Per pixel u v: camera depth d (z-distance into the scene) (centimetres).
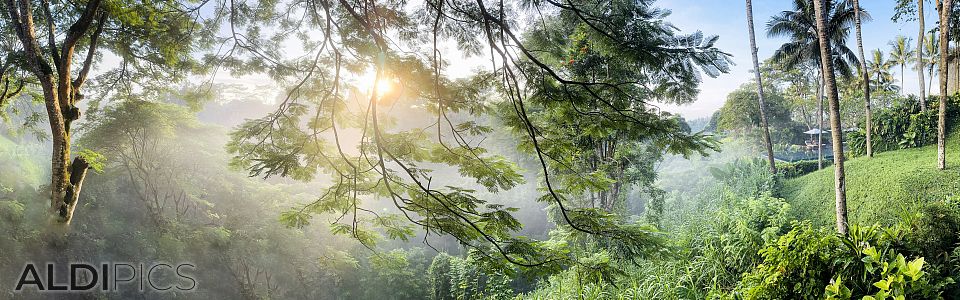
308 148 460
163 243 1836
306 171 478
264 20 550
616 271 520
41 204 1662
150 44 1088
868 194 1482
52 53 1022
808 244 764
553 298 1168
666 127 458
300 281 2250
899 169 1587
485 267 473
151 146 2081
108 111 1741
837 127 1172
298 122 500
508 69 363
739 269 1117
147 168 2100
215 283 2036
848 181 1684
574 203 1581
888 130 2053
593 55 725
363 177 472
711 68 370
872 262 701
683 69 379
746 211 1467
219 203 2197
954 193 1240
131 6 742
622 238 505
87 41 1152
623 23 388
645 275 1140
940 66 1627
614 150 1510
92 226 1994
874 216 1351
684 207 2166
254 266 2114
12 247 1420
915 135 1927
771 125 3900
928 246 722
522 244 470
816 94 3722
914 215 797
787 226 1345
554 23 476
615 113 438
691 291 1038
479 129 468
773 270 803
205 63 524
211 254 1992
